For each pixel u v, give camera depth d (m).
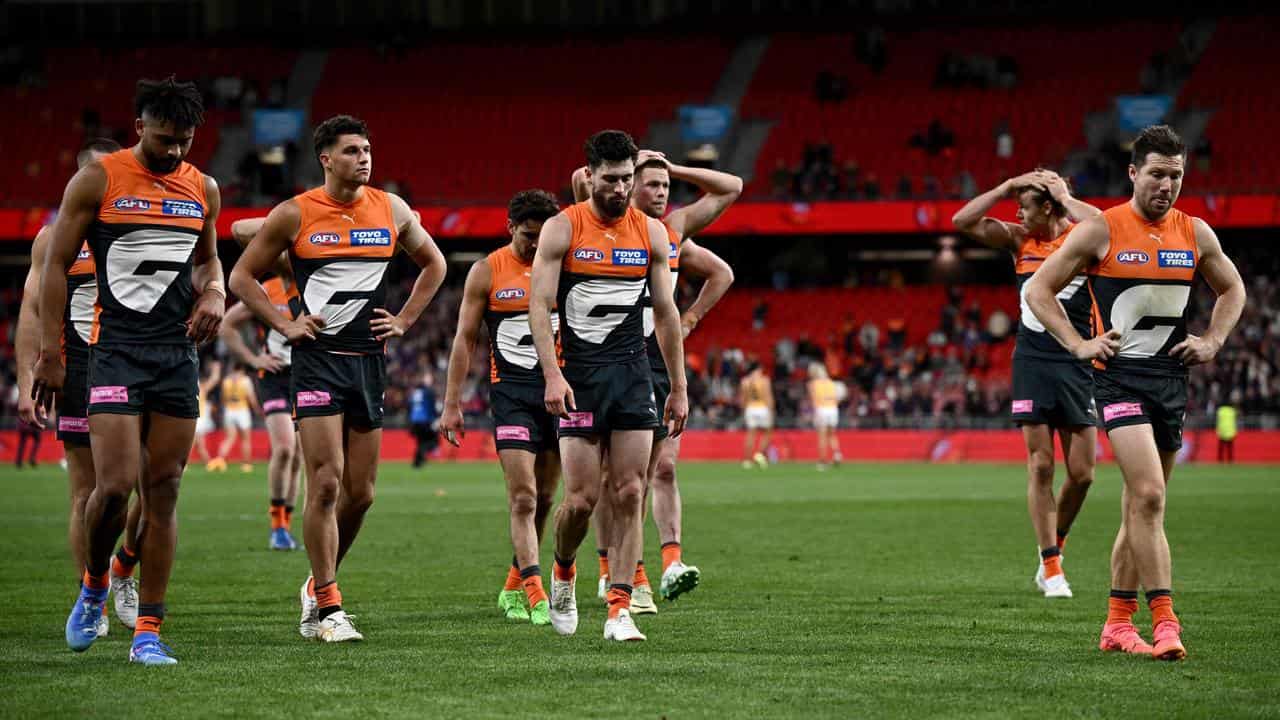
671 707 19.47
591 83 167.38
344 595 33.50
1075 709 19.38
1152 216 24.67
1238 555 42.66
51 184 155.62
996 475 98.56
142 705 19.59
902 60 163.75
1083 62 159.25
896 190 148.75
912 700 20.00
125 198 23.67
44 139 160.62
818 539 49.22
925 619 28.94
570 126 161.75
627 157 24.97
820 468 111.50
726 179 34.38
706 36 172.25
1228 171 141.75
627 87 166.12
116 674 22.14
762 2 173.50
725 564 40.72
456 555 43.56
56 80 168.00
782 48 168.62
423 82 169.25
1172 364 24.73
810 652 24.45
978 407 127.88
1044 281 24.80
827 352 144.12
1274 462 117.31
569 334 25.50
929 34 166.75
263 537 49.97
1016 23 166.25
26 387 28.34
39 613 29.91
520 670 22.48
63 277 23.78
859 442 128.50
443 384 139.00
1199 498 70.19
